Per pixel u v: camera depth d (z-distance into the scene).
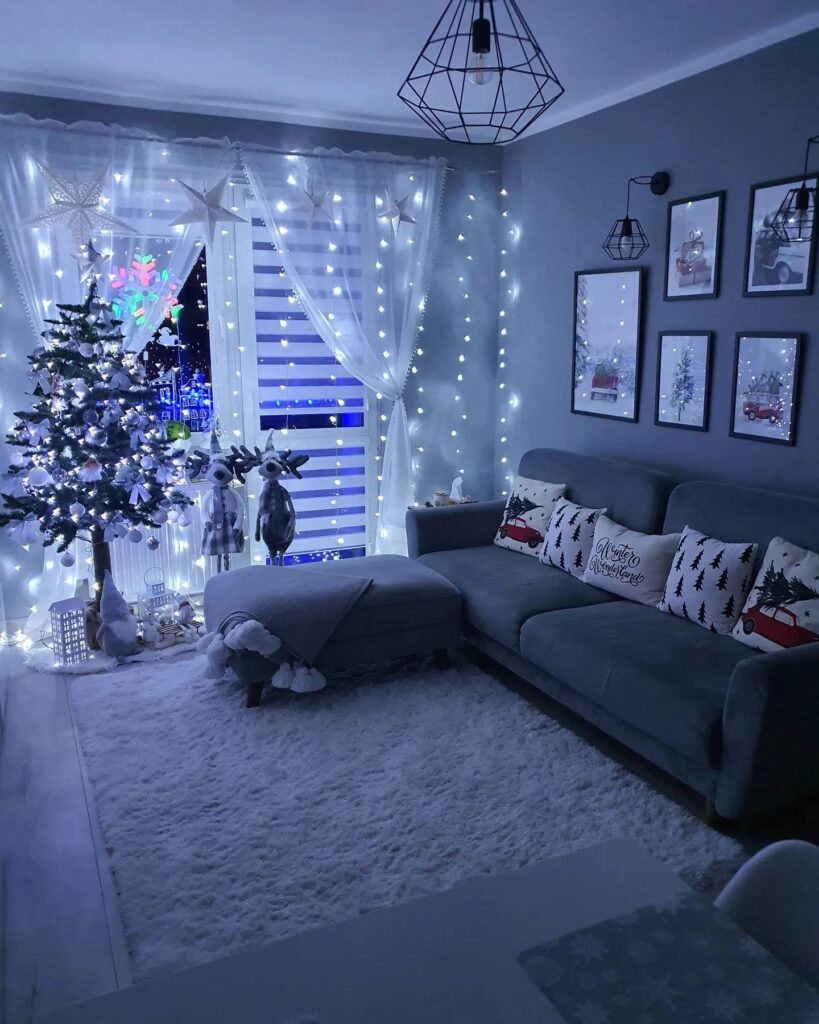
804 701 2.25
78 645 3.68
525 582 3.51
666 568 3.24
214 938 2.01
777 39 3.07
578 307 4.30
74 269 3.86
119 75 3.64
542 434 4.75
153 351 4.29
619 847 1.33
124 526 3.64
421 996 1.02
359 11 2.88
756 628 2.70
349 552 4.99
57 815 2.54
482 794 2.62
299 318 4.57
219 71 3.59
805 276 3.05
